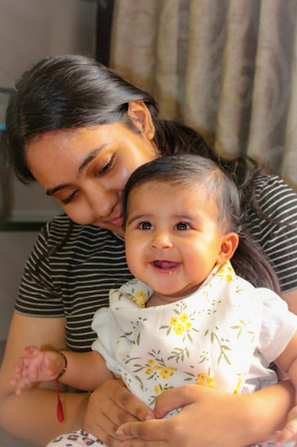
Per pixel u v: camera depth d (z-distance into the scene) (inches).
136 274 34.9
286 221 40.1
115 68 68.9
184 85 66.1
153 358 34.6
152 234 34.4
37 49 71.1
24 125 37.7
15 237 70.6
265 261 39.2
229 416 31.5
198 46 60.5
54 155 36.3
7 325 69.7
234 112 57.1
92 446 34.9
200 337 34.0
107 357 37.8
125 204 36.8
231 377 33.6
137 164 37.6
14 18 69.1
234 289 35.6
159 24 66.7
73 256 44.7
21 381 36.4
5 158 64.2
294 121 50.6
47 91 37.2
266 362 36.2
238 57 56.2
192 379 34.1
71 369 38.0
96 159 36.3
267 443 33.1
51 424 40.7
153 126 42.2
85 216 39.2
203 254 33.9
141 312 35.1
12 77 59.8
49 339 45.7
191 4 60.7
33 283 46.3
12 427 42.7
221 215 35.8
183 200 34.3
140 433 32.1
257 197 42.1
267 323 35.1
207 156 45.3
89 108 36.4
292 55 51.6
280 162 55.7
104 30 74.0
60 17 72.6
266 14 52.1
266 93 53.5
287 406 32.8
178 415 31.8
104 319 38.9
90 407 36.4
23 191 70.2
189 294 36.1
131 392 35.4
